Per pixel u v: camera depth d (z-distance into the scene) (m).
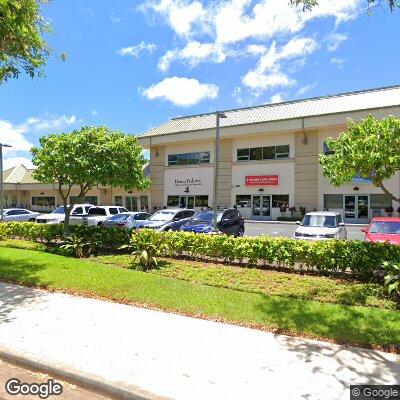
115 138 12.97
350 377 4.16
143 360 4.52
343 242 9.02
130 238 12.20
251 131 32.97
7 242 15.38
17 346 4.93
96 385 4.02
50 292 7.86
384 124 7.58
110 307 6.76
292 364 4.46
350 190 29.80
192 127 37.84
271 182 33.00
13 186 47.91
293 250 9.45
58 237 14.99
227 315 6.22
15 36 7.89
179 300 6.98
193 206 37.09
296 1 6.57
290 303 6.81
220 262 10.83
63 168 12.16
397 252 8.34
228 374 4.19
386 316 6.07
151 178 39.62
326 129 30.75
